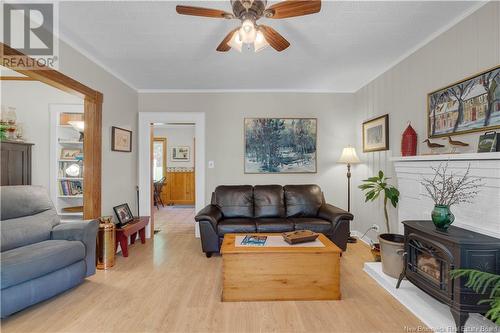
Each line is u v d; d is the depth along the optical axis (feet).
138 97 13.93
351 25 7.61
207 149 14.08
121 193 12.03
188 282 8.43
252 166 14.10
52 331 5.96
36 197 8.66
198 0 6.45
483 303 5.23
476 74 6.59
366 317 6.49
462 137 7.11
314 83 13.01
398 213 9.61
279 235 9.01
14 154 10.25
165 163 25.91
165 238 13.62
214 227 10.47
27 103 11.42
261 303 7.17
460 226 6.62
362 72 11.49
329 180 14.20
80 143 11.69
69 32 7.96
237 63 10.50
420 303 6.75
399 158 8.71
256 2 5.01
